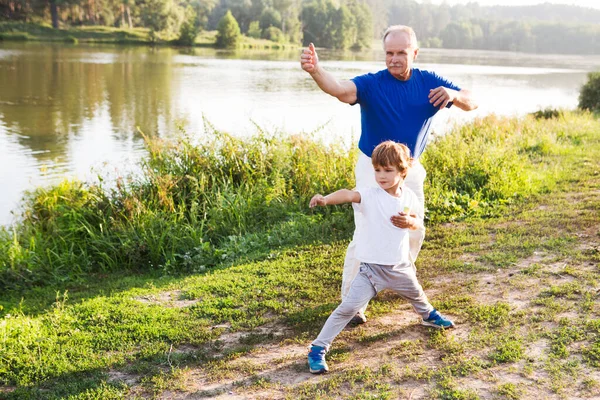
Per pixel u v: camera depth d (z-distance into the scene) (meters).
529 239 6.03
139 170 10.25
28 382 3.70
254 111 22.48
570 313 4.21
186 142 9.08
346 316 3.74
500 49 172.62
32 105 22.83
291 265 5.75
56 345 4.15
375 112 4.10
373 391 3.42
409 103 4.09
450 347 3.82
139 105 23.78
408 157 3.79
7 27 77.81
